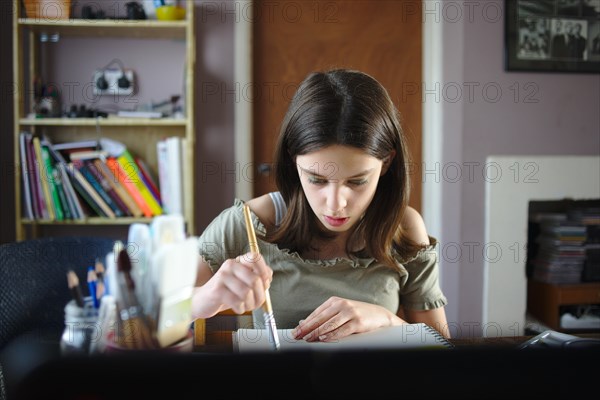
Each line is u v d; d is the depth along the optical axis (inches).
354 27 124.1
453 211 121.0
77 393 11.5
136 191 107.3
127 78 117.4
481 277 120.4
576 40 120.0
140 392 11.6
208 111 119.3
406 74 124.9
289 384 11.8
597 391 12.0
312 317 38.8
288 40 123.3
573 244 118.6
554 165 121.2
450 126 121.1
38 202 105.3
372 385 12.0
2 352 31.5
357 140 38.6
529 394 12.2
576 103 121.3
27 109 114.7
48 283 50.9
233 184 120.5
